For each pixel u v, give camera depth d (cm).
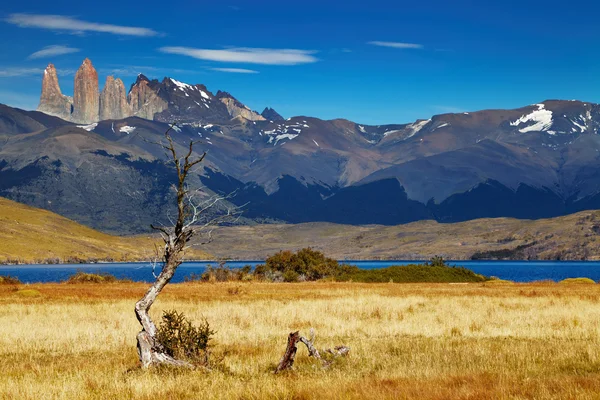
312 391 1603
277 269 8638
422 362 2038
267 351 2350
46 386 1727
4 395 1630
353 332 2892
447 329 2925
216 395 1623
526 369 1894
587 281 7506
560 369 1909
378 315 3534
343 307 3909
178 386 1714
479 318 3300
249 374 1916
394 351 2316
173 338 2080
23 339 2652
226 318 3353
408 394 1532
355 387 1620
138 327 3000
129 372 1919
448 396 1517
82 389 1702
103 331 2842
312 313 3553
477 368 1905
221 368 1995
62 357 2292
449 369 1892
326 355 2156
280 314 3481
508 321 3195
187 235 2067
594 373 1822
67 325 3047
